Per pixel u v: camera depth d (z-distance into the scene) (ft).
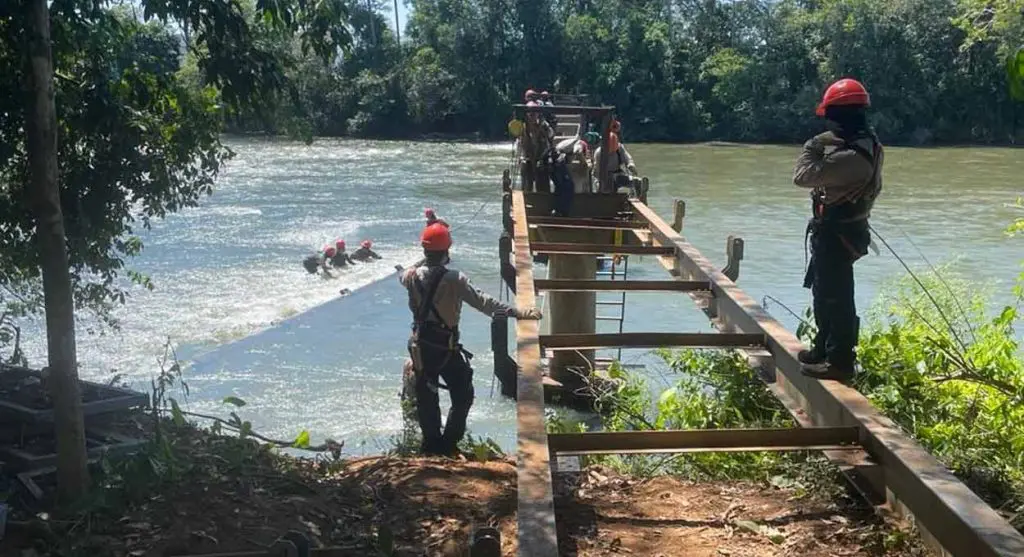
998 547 12.73
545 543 12.87
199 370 48.03
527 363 20.40
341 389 45.60
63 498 19.16
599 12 281.95
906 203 118.62
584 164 47.11
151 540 17.34
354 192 125.59
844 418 18.34
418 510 19.31
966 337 33.96
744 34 274.36
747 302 25.49
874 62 247.50
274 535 17.78
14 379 24.81
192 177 27.76
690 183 141.90
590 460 22.82
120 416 23.75
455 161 174.70
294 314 60.59
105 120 24.21
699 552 15.96
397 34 291.17
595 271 50.37
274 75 24.32
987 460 19.84
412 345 25.31
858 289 68.59
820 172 18.29
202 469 20.56
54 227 19.20
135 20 26.71
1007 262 79.61
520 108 47.91
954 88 244.42
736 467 21.36
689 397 26.68
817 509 17.72
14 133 23.80
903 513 16.19
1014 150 217.77
